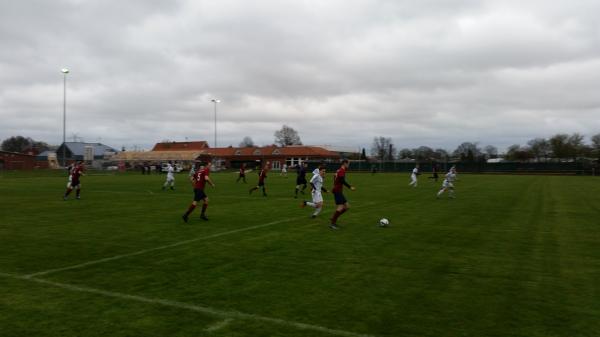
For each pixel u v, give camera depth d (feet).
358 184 118.93
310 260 27.40
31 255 28.91
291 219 46.50
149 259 27.71
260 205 61.16
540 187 104.17
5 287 21.71
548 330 16.35
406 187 104.22
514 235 36.58
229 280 22.90
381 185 113.60
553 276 23.76
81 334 15.92
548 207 58.49
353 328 16.55
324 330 16.34
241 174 123.65
